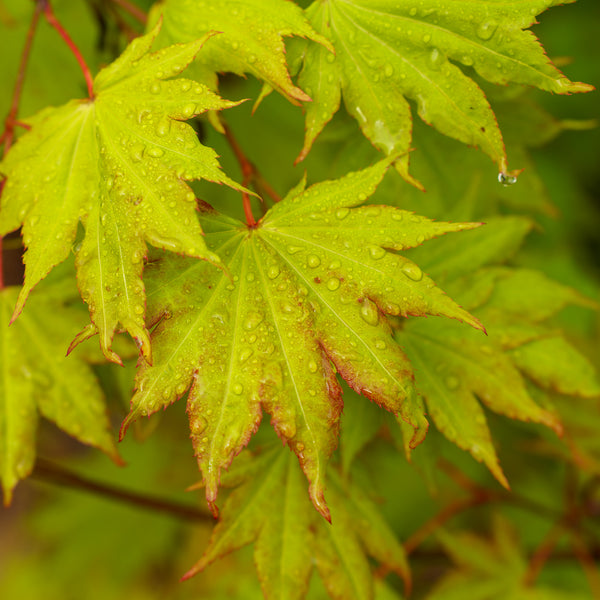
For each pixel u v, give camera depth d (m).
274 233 0.43
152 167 0.42
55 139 0.44
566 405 0.54
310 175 0.56
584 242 0.87
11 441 0.46
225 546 0.45
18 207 0.44
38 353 0.47
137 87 0.43
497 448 0.50
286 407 0.42
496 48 0.44
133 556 0.81
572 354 0.47
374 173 0.43
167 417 0.79
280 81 0.44
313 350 0.42
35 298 0.47
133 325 0.41
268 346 0.42
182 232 0.42
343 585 0.46
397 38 0.44
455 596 0.55
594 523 0.62
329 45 0.44
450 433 0.46
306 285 0.42
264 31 0.44
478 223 0.42
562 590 0.60
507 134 0.49
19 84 0.48
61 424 0.46
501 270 0.48
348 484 0.47
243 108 0.61
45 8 0.47
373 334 0.42
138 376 0.42
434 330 0.47
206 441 0.42
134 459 0.80
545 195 0.50
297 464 0.46
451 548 0.57
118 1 0.49
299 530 0.46
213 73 0.44
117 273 0.42
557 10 0.91
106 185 0.43
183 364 0.42
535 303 0.47
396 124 0.44
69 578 0.82
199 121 0.47
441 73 0.44
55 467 0.52
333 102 0.45
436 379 0.46
